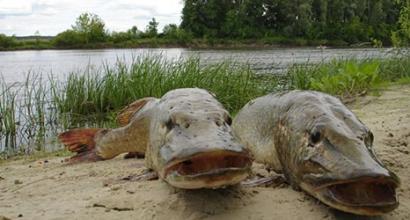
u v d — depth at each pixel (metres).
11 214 0.48
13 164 0.83
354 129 0.46
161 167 0.44
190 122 0.45
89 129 0.74
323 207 0.45
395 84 1.60
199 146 0.40
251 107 0.64
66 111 1.49
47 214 0.47
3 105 1.34
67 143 0.74
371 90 1.44
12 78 2.68
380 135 0.74
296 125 0.50
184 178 0.39
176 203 0.46
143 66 1.55
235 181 0.40
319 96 0.52
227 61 1.72
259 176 0.55
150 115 0.62
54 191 0.56
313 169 0.45
